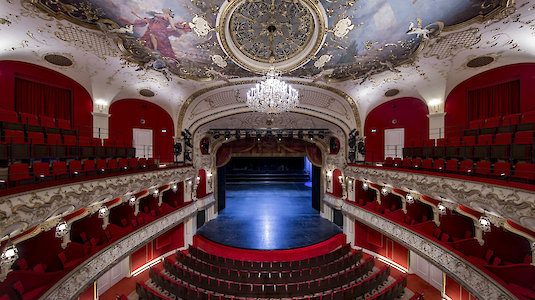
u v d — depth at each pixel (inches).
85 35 253.1
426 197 366.9
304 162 1237.7
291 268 411.2
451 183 262.8
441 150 335.6
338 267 406.9
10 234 171.0
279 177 1215.6
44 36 244.4
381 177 400.8
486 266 270.5
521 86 299.6
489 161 277.0
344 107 507.8
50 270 294.7
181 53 310.5
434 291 378.3
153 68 350.0
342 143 561.0
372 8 228.1
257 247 466.6
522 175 217.9
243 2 226.7
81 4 207.0
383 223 418.3
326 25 253.1
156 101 465.1
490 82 333.7
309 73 388.2
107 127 387.5
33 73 302.0
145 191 408.5
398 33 263.0
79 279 260.1
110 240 350.6
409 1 215.8
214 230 551.8
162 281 358.9
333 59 332.2
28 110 301.4
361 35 270.2
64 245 307.7
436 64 322.7
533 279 243.8
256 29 267.1
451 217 373.7
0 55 257.4
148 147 468.1
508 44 259.1
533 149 216.8
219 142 619.2
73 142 308.0
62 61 298.5
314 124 591.2
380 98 467.8
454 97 376.8
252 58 322.0
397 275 428.5
